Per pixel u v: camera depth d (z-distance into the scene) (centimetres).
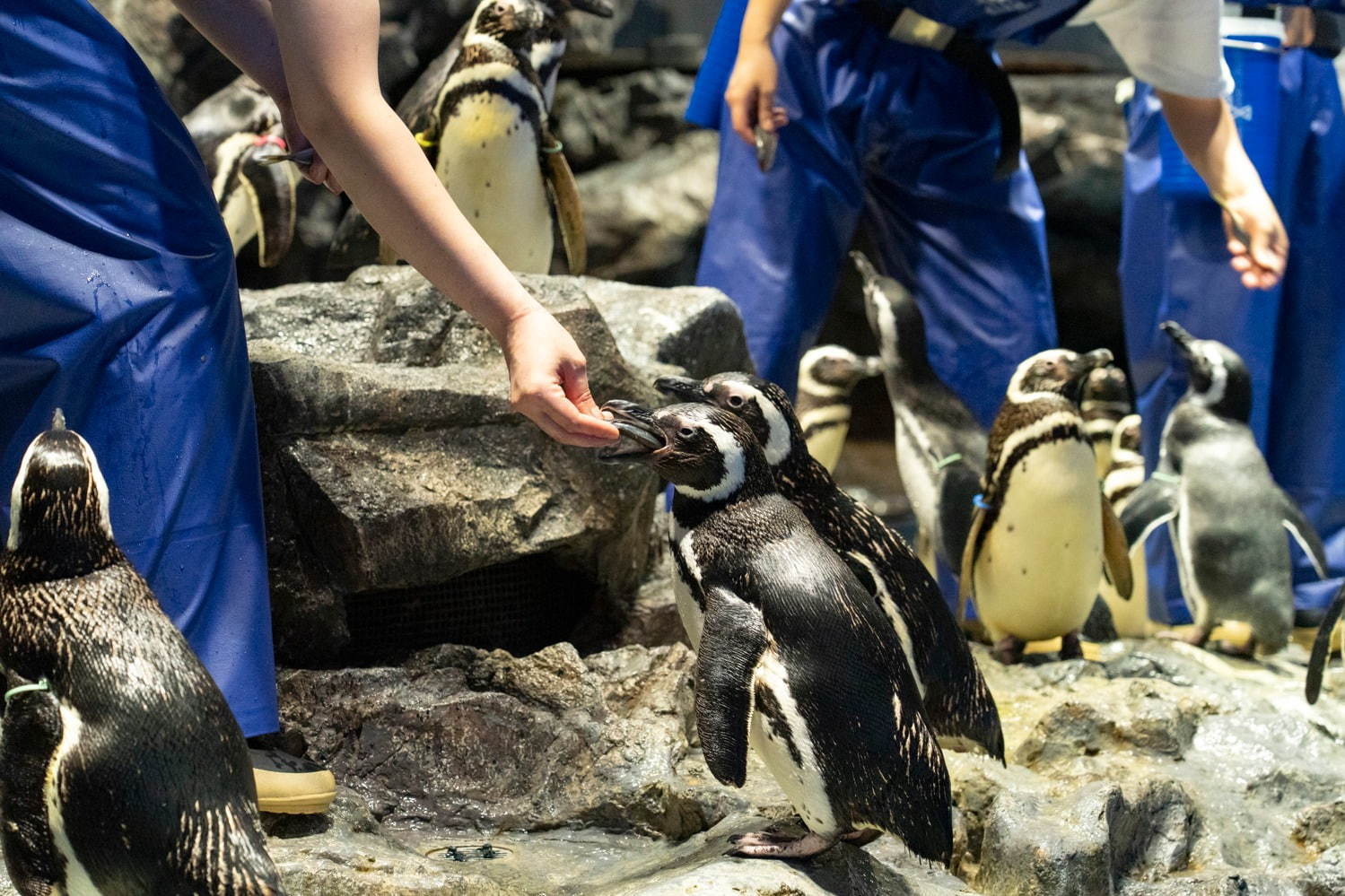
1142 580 484
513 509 345
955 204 487
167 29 719
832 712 224
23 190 244
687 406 241
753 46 425
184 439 254
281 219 537
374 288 397
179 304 255
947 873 270
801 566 231
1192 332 516
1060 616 414
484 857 274
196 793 187
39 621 194
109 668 190
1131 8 441
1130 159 535
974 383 500
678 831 282
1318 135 516
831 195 468
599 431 233
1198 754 350
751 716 226
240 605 261
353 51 230
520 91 433
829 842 234
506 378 358
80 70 246
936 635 287
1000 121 464
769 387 294
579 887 254
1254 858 313
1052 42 988
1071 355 401
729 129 477
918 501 466
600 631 379
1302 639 491
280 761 277
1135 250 533
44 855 187
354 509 324
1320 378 524
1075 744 345
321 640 332
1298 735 358
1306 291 522
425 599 354
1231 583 441
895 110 463
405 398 336
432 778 300
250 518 266
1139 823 301
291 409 326
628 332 410
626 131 934
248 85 573
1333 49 498
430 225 234
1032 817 288
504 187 441
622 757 297
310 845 258
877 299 470
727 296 445
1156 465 534
